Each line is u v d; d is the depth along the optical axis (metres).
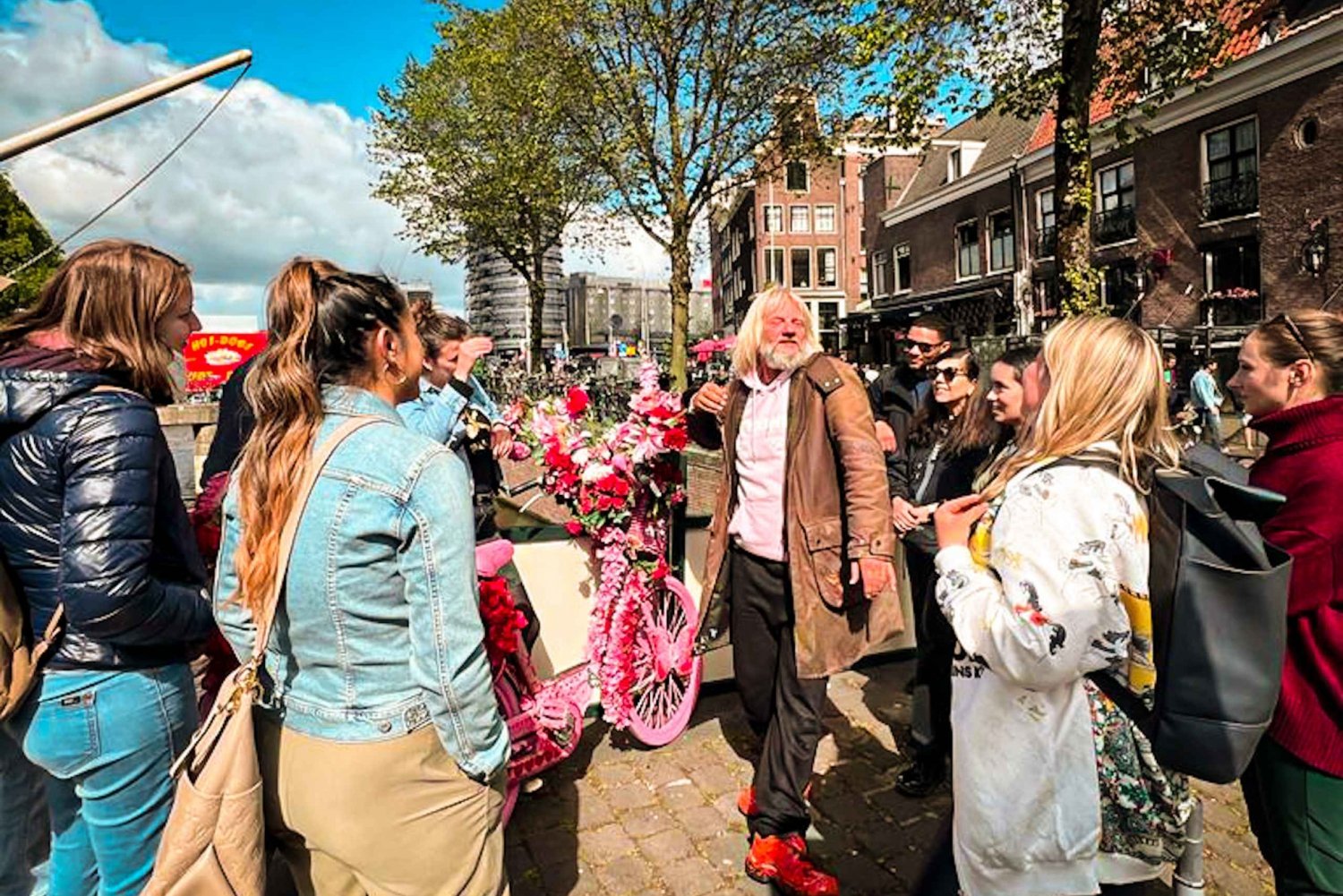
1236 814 2.71
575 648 3.40
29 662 1.56
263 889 1.34
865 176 30.97
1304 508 1.65
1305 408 1.73
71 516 1.46
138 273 1.64
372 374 1.45
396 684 1.36
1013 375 2.36
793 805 2.37
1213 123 17.00
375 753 1.34
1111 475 1.43
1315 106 15.11
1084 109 7.75
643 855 2.52
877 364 26.08
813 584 2.38
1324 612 1.59
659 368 3.16
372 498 1.32
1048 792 1.45
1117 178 19.47
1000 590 1.45
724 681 3.73
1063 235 7.92
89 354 1.60
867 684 3.81
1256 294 16.30
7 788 1.86
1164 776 1.46
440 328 2.83
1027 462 1.53
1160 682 1.32
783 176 14.84
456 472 1.38
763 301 2.54
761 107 13.53
